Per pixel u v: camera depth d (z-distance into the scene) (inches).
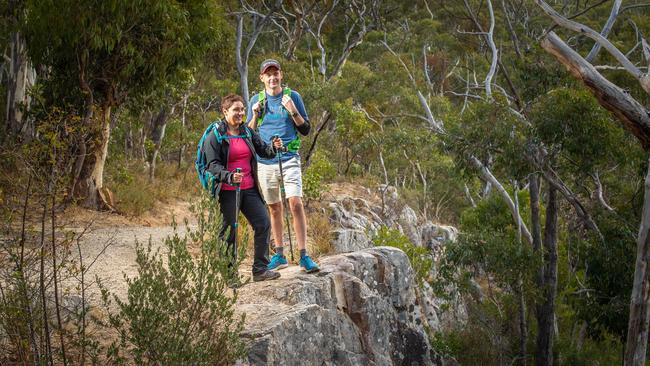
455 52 1520.7
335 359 257.8
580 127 646.5
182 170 792.9
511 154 675.4
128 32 490.0
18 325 181.3
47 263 204.5
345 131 904.3
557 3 1264.8
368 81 1160.2
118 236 390.6
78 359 192.5
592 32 605.0
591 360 896.9
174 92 732.0
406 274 397.1
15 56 573.9
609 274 738.8
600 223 743.1
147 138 819.4
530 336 856.3
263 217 268.5
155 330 183.5
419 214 1034.1
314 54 1457.9
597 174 772.0
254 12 1027.3
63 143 200.2
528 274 745.0
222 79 1001.5
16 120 569.3
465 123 713.0
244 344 196.4
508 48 1362.0
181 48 505.7
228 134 254.8
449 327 795.4
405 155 1147.9
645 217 552.4
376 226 768.3
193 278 197.3
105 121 491.8
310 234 477.1
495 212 1064.2
